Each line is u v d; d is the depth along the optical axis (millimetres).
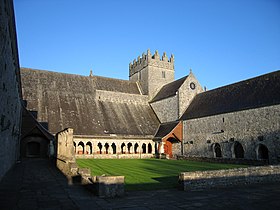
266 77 31125
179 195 11078
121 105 45625
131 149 39625
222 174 13211
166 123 43250
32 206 8820
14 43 13195
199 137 35969
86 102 41781
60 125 35562
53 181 14234
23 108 32781
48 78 42625
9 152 16719
